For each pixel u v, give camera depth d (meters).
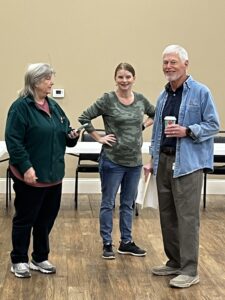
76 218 5.37
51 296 3.26
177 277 3.47
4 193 6.66
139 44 6.63
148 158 6.45
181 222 3.42
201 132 3.31
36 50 6.54
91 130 3.97
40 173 3.41
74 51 6.58
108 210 4.05
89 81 6.64
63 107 6.65
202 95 3.36
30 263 3.74
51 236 4.66
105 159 3.97
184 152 3.35
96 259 4.02
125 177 4.05
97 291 3.36
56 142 3.46
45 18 6.51
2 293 3.30
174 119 3.30
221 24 6.66
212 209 5.94
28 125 3.37
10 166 3.47
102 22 6.57
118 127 3.93
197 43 6.66
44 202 3.58
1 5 6.45
